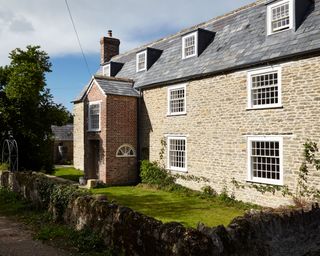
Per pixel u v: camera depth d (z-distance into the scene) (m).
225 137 14.33
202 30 16.91
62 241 7.73
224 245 5.77
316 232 7.66
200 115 15.65
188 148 16.34
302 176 11.34
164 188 17.05
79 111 28.12
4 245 7.45
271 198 12.41
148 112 19.19
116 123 19.03
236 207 13.01
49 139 21.23
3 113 18.78
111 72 24.38
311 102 11.23
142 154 19.55
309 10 12.60
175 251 5.57
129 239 6.60
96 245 7.21
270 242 6.57
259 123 12.89
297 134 11.61
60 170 27.50
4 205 12.16
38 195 11.25
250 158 13.23
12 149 19.30
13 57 18.45
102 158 18.91
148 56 20.55
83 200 8.41
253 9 15.60
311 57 11.27
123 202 14.02
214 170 14.86
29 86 18.00
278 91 12.23
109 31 29.28
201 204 13.61
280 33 12.92
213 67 14.91
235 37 15.35
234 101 13.93
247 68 13.38
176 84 17.16
